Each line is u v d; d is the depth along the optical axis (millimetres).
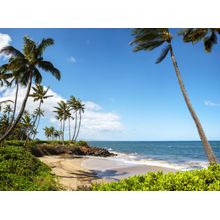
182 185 4664
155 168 22500
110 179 16547
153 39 14000
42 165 15750
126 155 49688
